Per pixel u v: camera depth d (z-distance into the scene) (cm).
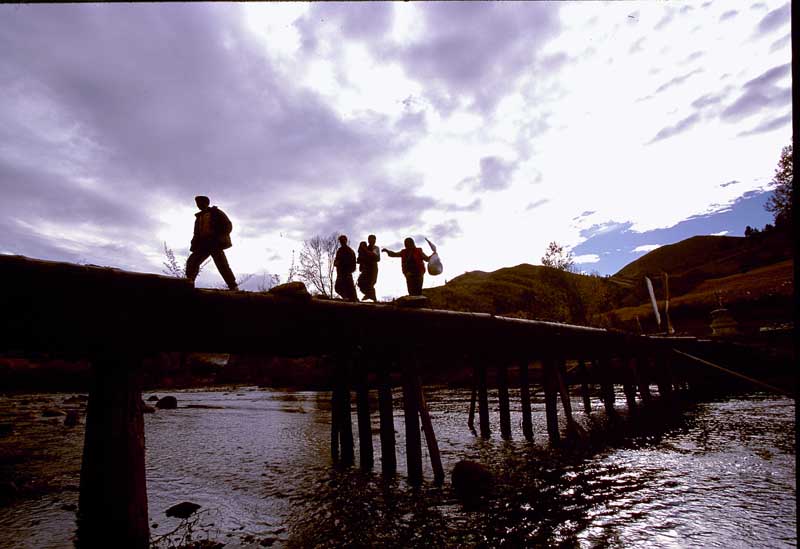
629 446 826
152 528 452
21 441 920
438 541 423
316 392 2380
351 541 425
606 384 1213
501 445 873
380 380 671
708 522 440
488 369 2361
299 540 427
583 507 501
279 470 699
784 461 657
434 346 730
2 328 297
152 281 364
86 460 336
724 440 831
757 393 1598
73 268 326
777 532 411
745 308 2877
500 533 436
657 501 509
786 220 4684
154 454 823
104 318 340
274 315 468
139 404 354
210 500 548
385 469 650
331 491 585
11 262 300
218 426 1168
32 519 457
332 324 528
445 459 763
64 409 1522
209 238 623
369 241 955
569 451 802
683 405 1398
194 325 401
